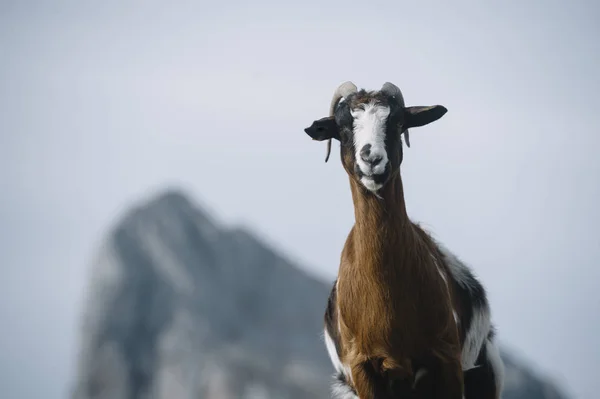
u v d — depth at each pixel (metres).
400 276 20.80
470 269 24.20
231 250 102.94
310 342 92.00
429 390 21.58
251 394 81.00
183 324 91.38
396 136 21.05
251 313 95.81
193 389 84.56
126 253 98.94
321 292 102.56
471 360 23.47
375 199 20.78
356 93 21.64
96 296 97.94
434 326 21.02
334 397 24.14
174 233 101.38
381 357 21.28
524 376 75.81
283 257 106.38
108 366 92.94
